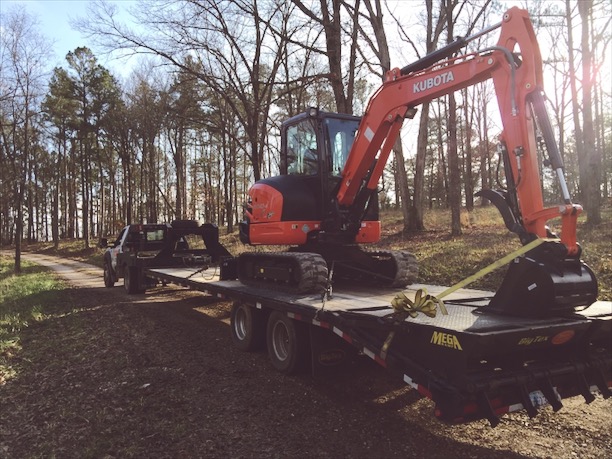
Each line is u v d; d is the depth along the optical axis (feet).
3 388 18.74
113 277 50.26
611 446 13.03
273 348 20.48
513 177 14.66
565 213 13.30
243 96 56.24
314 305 17.62
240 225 27.45
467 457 12.64
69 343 25.03
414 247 53.01
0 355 23.12
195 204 151.43
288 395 17.30
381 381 18.65
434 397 12.32
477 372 12.27
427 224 78.38
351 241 23.86
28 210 202.90
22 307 36.88
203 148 144.97
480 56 15.98
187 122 94.02
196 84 69.72
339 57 45.91
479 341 11.43
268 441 13.78
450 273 37.86
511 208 14.80
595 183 53.11
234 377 19.36
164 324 29.55
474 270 37.24
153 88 102.27
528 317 13.66
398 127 20.12
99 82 120.78
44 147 168.25
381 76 53.01
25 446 13.91
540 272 13.32
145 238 46.11
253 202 25.61
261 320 22.77
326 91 71.82
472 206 105.50
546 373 12.67
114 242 51.78
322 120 23.61
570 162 120.16
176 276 32.45
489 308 14.90
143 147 115.55
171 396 17.28
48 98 118.52
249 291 22.89
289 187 23.84
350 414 15.57
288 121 26.18
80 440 14.12
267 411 15.90
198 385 18.44
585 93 53.16
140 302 38.58
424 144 69.51
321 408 16.11
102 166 161.38
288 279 21.31
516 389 12.40
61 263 98.94
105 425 15.06
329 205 23.27
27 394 18.01
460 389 11.84
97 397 17.39
